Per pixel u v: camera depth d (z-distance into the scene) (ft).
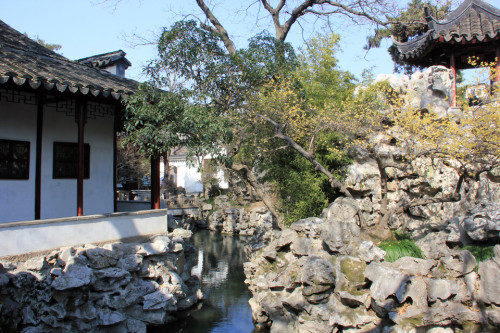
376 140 36.40
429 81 38.09
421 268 24.77
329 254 29.17
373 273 24.68
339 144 41.45
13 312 24.58
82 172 30.73
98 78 34.50
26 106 31.89
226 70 38.50
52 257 27.12
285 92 37.73
